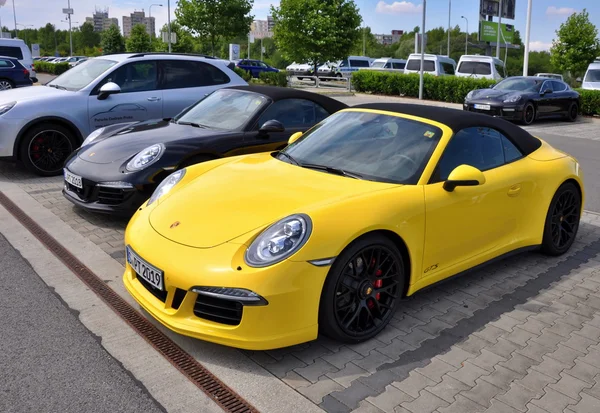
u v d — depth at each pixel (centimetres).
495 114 1592
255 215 326
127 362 311
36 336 336
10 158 731
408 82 2422
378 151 393
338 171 379
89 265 448
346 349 329
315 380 296
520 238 449
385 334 349
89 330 345
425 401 280
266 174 383
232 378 297
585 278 451
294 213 316
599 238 557
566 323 371
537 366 317
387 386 292
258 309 291
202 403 276
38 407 271
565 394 291
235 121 614
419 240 353
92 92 771
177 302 317
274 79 2705
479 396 286
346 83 2817
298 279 296
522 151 456
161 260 316
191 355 319
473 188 388
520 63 8388
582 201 506
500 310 388
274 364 311
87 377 296
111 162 551
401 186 358
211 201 350
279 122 579
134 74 807
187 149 552
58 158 760
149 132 609
